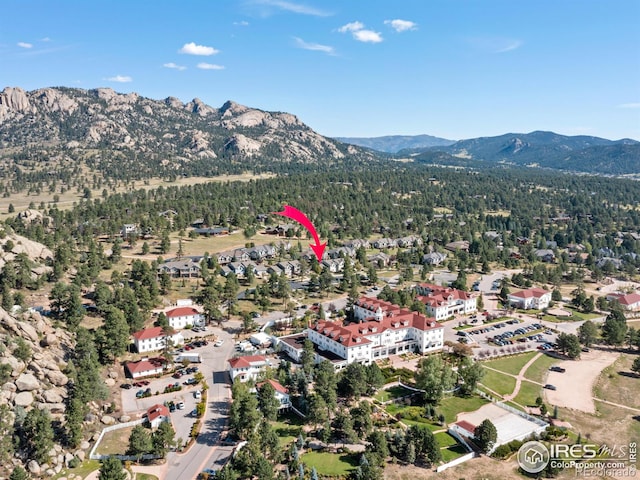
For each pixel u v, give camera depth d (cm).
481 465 12319
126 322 17862
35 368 13150
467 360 17100
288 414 14325
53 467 11250
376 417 14225
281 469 11756
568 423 14500
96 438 12481
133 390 15225
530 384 17012
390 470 11994
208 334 19900
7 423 11419
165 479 11238
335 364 17125
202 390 15275
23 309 15800
